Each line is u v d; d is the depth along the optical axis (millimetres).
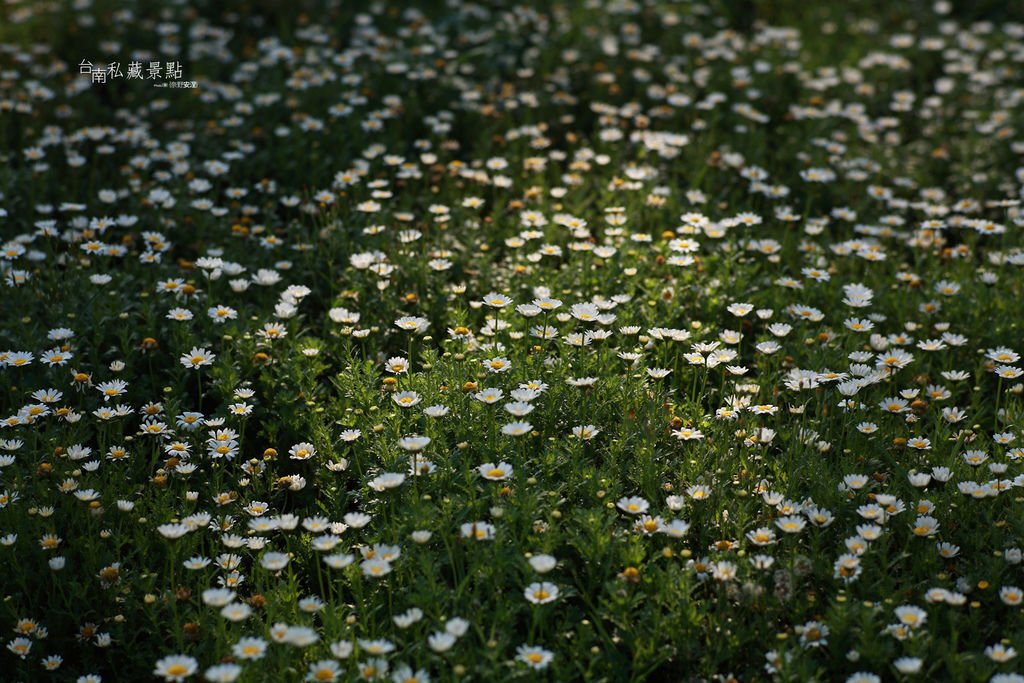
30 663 3836
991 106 8586
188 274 5875
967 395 5387
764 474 4426
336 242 6090
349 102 7926
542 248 5809
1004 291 5910
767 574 3863
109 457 4512
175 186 6863
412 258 5910
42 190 6762
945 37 10039
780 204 7016
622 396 4684
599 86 8453
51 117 7855
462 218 6523
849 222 6840
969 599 3887
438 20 9719
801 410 4629
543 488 4219
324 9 10094
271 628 3666
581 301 5523
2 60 8766
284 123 7910
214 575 4109
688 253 5914
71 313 5285
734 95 8617
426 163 7059
